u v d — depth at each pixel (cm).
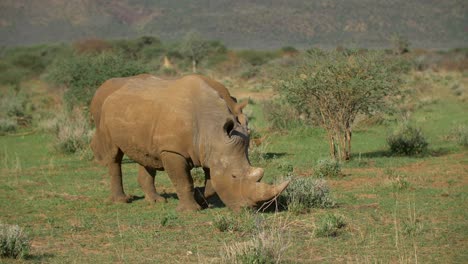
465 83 6906
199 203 1691
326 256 1199
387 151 2795
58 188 2078
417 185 1930
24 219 1612
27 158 2908
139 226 1472
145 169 1805
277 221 1438
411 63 8212
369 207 1616
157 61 10119
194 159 1554
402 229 1380
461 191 1816
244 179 1484
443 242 1284
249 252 1141
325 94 2491
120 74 4009
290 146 3039
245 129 1547
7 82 8638
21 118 4525
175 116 1557
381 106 2509
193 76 1627
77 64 4094
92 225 1512
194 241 1328
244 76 8225
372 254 1209
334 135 2708
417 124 3791
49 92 6844
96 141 1848
